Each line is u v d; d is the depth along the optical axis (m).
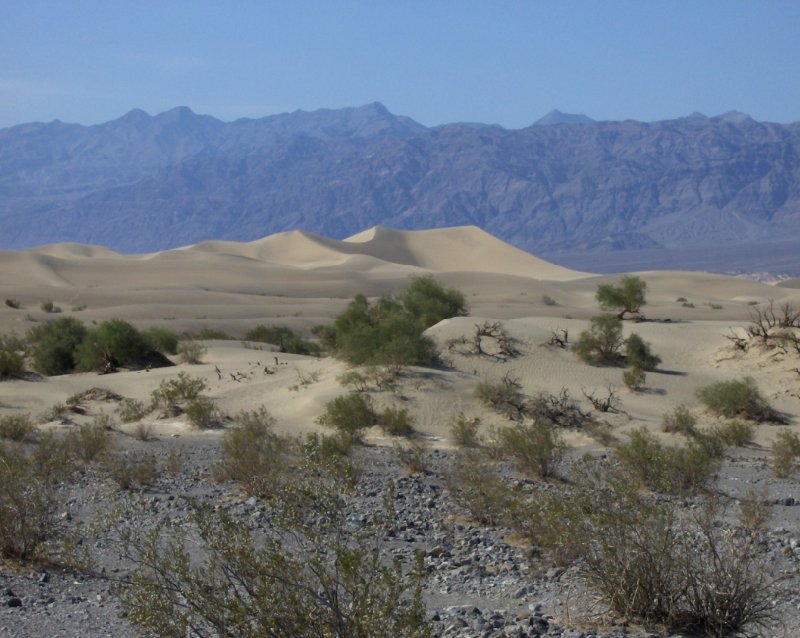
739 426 34.53
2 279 159.25
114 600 11.03
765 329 51.88
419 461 24.42
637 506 10.45
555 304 142.62
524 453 23.67
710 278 180.75
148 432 32.53
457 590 11.76
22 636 9.56
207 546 8.79
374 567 7.22
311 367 45.88
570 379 43.69
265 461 20.78
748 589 9.23
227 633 7.01
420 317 57.56
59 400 40.41
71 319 63.81
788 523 16.80
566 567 12.25
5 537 13.02
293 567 7.09
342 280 171.12
